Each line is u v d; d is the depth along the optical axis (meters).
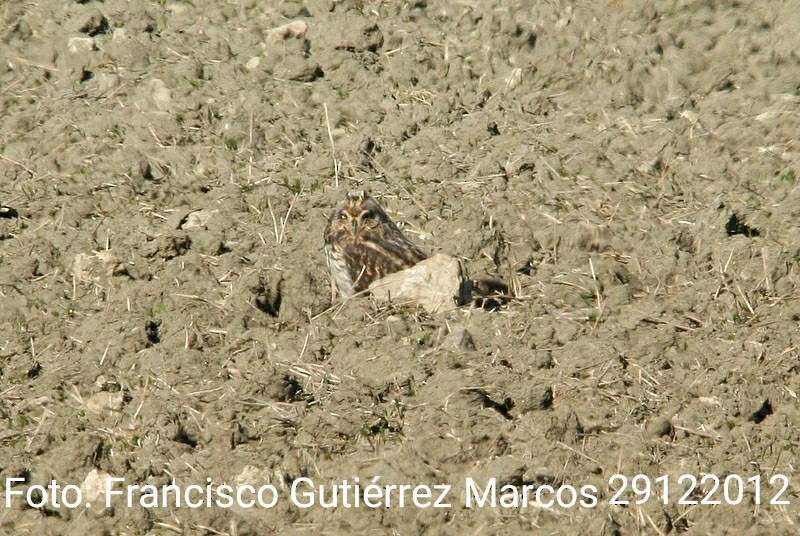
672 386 27.95
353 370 28.44
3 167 37.91
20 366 28.86
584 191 36.25
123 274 32.38
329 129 39.62
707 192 36.47
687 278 32.34
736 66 43.22
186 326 29.94
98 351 29.20
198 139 39.25
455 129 39.62
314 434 26.56
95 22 44.94
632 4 45.56
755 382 27.86
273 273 31.28
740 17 44.81
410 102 41.50
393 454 26.09
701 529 24.80
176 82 41.88
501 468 25.50
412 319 29.88
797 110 39.72
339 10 46.34
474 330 29.45
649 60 43.19
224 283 31.97
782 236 33.94
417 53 43.25
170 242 32.88
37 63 43.53
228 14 46.38
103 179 37.09
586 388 27.58
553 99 42.09
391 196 36.00
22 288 31.86
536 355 28.41
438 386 27.39
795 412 27.30
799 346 28.92
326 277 32.09
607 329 29.70
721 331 29.84
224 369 28.55
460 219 34.34
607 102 41.84
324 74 43.09
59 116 40.22
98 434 26.64
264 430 26.78
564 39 44.16
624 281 32.31
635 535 24.61
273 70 43.09
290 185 36.84
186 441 26.75
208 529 24.89
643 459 25.98
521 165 37.22
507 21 44.56
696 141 38.84
